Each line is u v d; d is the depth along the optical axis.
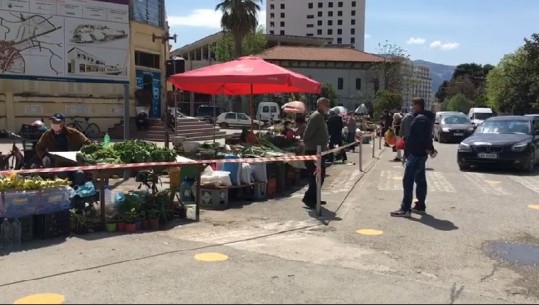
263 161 8.44
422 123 8.27
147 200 7.34
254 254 5.94
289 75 10.60
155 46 27.47
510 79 46.75
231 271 5.30
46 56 22.00
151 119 25.75
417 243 6.64
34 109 22.72
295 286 4.90
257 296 4.62
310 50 68.81
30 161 9.77
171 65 13.74
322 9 126.56
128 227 6.90
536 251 6.39
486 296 4.80
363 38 126.62
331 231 7.18
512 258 6.08
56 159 8.12
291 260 5.75
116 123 25.12
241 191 9.59
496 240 6.88
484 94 88.12
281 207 8.90
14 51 21.38
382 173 14.16
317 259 5.82
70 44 22.44
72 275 5.11
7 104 22.03
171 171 7.89
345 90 68.12
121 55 23.83
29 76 21.73
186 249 6.08
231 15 43.16
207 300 4.50
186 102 58.69
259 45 58.31
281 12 128.25
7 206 6.05
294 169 11.43
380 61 67.00
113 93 24.89
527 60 44.56
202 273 5.21
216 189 8.72
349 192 10.66
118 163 7.48
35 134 10.15
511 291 4.99
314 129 8.89
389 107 55.31
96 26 23.00
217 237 6.70
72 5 22.34
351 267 5.56
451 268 5.65
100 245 6.18
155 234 6.79
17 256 5.71
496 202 9.61
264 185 9.75
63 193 6.55
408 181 8.30
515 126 15.39
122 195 7.34
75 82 22.89
